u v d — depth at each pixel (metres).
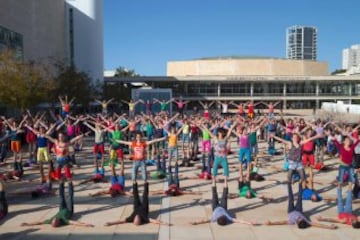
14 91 28.47
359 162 12.95
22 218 9.98
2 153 18.38
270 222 9.44
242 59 88.44
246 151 13.20
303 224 9.17
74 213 10.38
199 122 17.66
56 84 36.88
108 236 8.68
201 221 9.60
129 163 18.69
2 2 43.34
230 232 8.94
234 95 79.19
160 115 23.77
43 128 15.41
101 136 15.59
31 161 17.95
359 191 11.92
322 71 91.38
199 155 21.66
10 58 30.61
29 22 51.75
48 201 11.64
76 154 22.08
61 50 65.44
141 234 8.80
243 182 12.59
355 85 78.38
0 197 9.82
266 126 24.92
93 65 73.88
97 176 14.41
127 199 11.85
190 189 13.23
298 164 10.95
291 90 79.25
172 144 15.36
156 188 13.36
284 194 12.54
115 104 62.66
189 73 89.25
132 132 18.19
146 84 81.25
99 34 75.75
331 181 14.55
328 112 52.12
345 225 9.42
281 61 87.75
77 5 71.88
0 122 18.14
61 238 8.55
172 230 9.06
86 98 42.78
